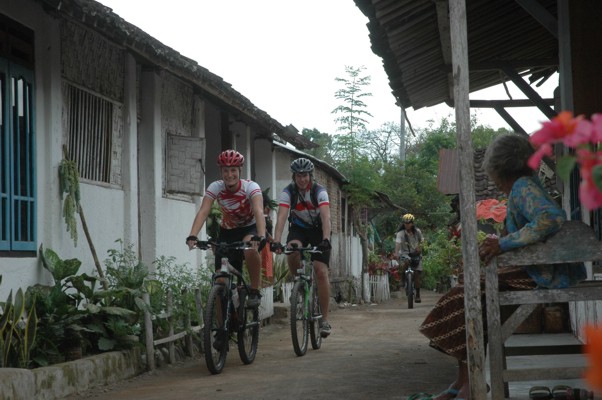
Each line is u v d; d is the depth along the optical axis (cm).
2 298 731
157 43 970
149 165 1123
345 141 4603
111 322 790
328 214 942
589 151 161
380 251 3788
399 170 4425
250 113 1422
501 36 1070
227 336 832
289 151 1941
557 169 166
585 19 698
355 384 700
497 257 459
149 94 1124
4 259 738
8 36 762
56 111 847
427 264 3203
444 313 500
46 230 823
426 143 4828
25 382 603
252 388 693
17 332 678
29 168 795
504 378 455
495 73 1271
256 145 1844
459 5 452
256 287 895
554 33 782
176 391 692
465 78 450
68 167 848
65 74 879
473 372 448
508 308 584
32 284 790
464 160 451
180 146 1180
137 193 1068
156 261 1030
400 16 816
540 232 448
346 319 1633
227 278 828
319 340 1012
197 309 980
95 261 869
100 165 974
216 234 1400
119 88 1028
